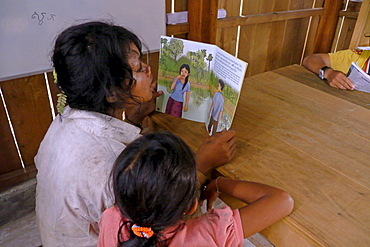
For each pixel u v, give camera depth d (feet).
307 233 2.15
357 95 4.32
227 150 2.86
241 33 7.47
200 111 3.72
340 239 2.10
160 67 3.75
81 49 2.02
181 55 3.56
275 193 2.33
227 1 6.78
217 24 6.75
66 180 2.21
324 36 9.22
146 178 1.70
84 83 2.10
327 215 2.31
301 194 2.51
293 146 3.13
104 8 5.27
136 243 1.83
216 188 2.68
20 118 5.27
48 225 2.52
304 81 4.77
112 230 2.05
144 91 2.65
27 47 4.78
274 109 3.85
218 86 3.24
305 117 3.67
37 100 5.31
